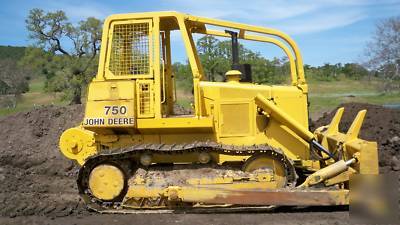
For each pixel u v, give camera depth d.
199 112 6.69
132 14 6.87
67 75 23.67
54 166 10.58
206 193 6.39
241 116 6.98
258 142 6.94
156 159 6.78
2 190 8.25
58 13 23.70
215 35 7.61
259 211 6.57
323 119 12.90
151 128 6.66
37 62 23.64
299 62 7.33
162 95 6.92
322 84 40.12
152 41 6.81
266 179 6.46
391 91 30.95
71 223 6.26
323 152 6.98
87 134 7.09
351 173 6.38
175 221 6.18
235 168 6.67
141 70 6.79
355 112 12.22
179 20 6.86
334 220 6.15
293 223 6.02
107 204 6.71
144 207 6.66
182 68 17.86
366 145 6.28
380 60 31.59
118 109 6.57
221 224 6.01
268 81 16.67
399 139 10.06
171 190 6.40
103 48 6.86
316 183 6.42
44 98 36.81
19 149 12.74
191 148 6.46
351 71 44.06
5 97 35.97
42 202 7.29
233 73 7.25
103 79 6.80
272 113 6.85
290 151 6.99
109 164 6.65
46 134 13.89
